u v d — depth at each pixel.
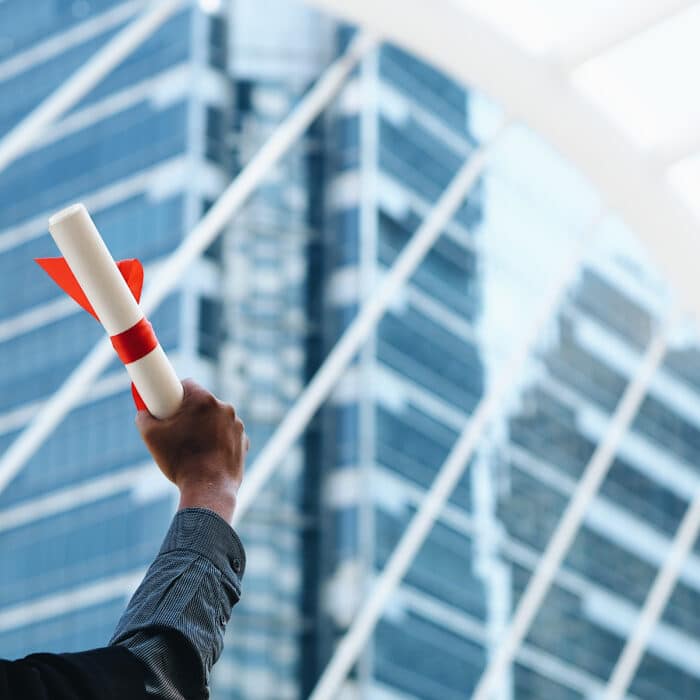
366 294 63.66
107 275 1.98
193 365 61.69
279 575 59.69
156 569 1.95
